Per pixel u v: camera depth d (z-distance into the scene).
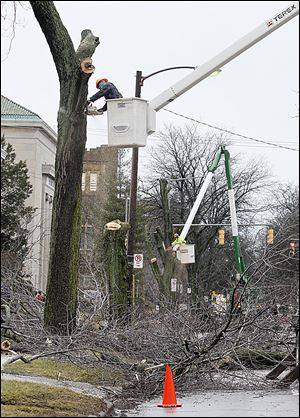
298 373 27.80
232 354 29.47
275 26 32.00
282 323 30.05
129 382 26.48
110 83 31.02
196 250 102.25
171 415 20.81
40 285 77.12
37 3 30.75
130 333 29.78
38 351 28.42
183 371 27.58
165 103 30.95
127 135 29.64
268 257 29.61
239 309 29.75
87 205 95.88
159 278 61.44
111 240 40.09
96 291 35.47
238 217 109.25
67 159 32.22
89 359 27.75
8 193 89.88
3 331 27.81
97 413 19.98
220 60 31.64
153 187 109.81
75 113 31.89
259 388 27.88
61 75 31.92
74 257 32.62
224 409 22.08
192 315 33.09
